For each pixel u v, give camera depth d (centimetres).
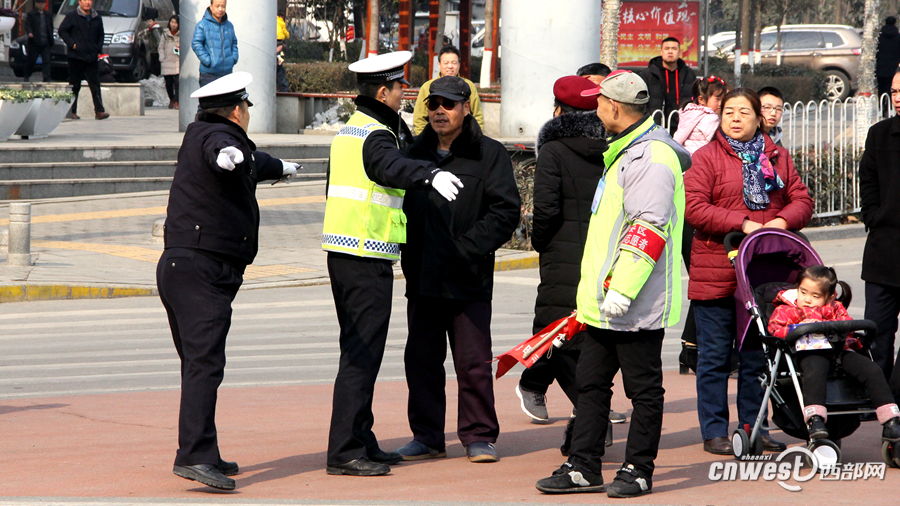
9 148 3562
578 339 1145
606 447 1221
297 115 5019
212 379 1005
